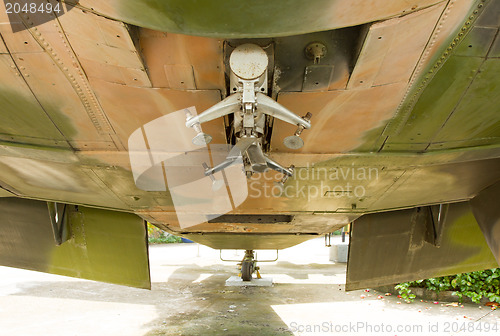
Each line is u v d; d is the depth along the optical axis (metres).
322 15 1.64
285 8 1.59
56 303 6.18
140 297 6.81
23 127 2.65
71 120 2.53
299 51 2.03
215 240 5.53
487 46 2.01
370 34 1.86
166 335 4.59
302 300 6.56
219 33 1.70
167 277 9.20
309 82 2.18
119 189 3.51
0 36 1.96
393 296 6.73
